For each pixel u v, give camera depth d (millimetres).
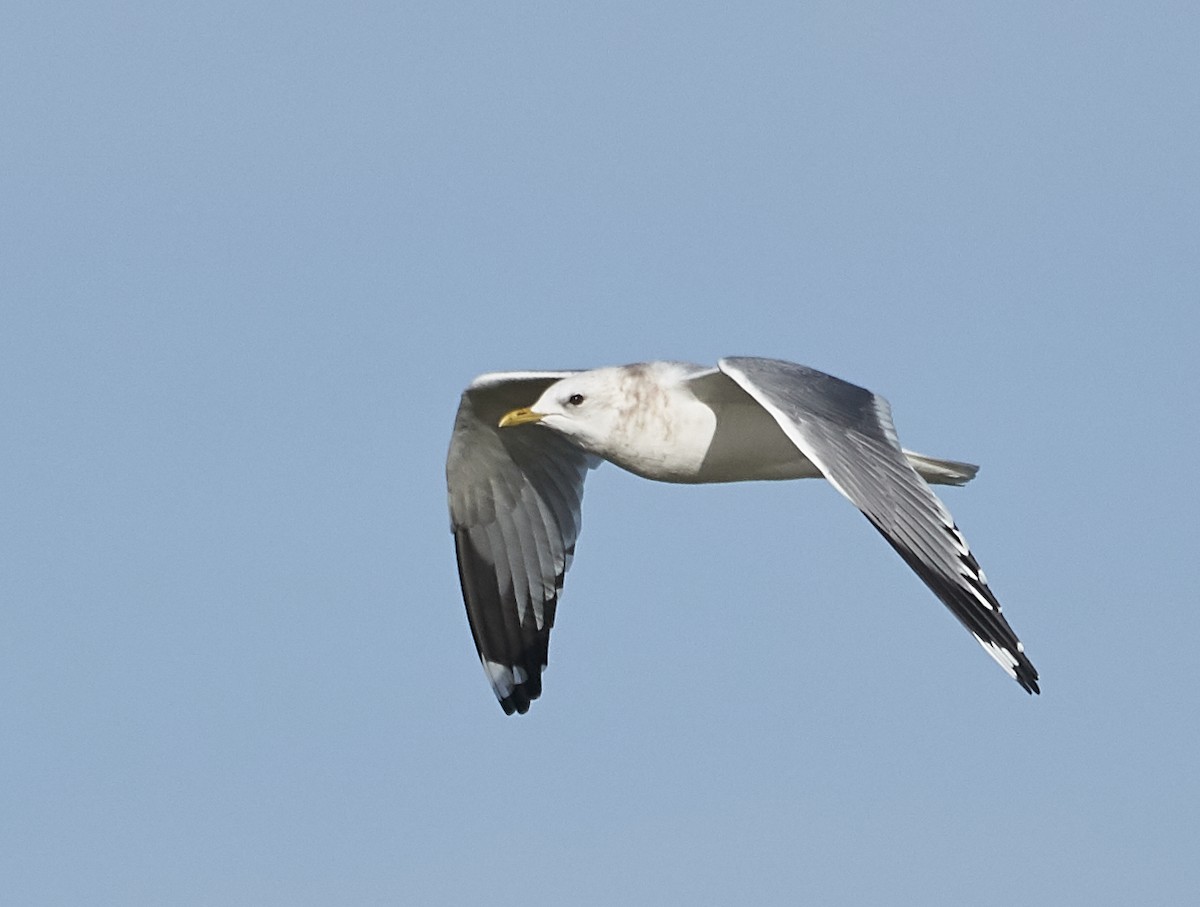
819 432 12609
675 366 14719
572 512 15727
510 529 15773
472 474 15578
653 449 14562
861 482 12320
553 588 15781
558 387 14656
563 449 15586
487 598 15875
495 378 14844
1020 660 11781
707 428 14484
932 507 12391
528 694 15859
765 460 14555
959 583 12023
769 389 12945
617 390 14570
